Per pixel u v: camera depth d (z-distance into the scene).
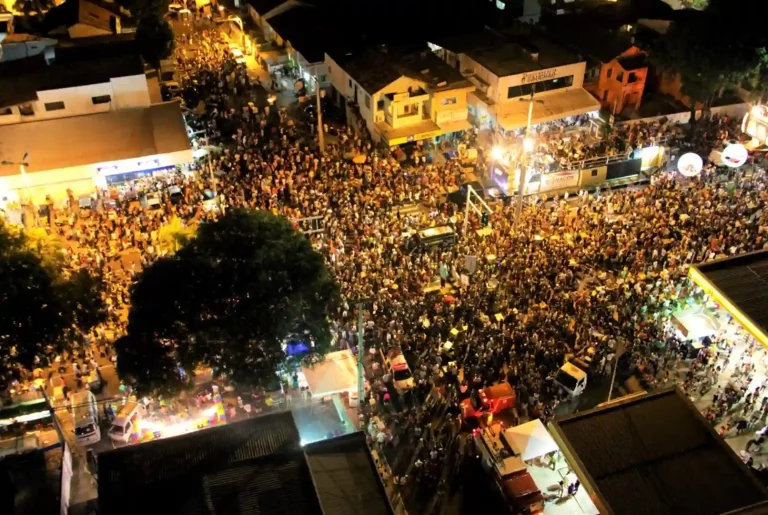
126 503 21.70
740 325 32.91
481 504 27.64
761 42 49.91
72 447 29.34
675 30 53.19
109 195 45.66
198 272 27.25
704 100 52.47
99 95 49.94
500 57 53.28
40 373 32.84
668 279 36.94
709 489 23.86
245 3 72.50
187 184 45.84
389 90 50.28
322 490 23.41
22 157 45.41
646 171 48.31
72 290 30.02
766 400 30.84
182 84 59.94
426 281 37.72
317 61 57.81
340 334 34.09
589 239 40.59
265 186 44.47
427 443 29.91
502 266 38.38
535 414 30.84
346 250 40.22
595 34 58.00
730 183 46.56
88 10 61.56
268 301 26.97
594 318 35.06
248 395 31.08
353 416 30.42
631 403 27.08
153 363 26.55
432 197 44.81
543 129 52.88
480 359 33.03
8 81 49.97
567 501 27.28
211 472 22.67
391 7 64.12
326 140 52.81
